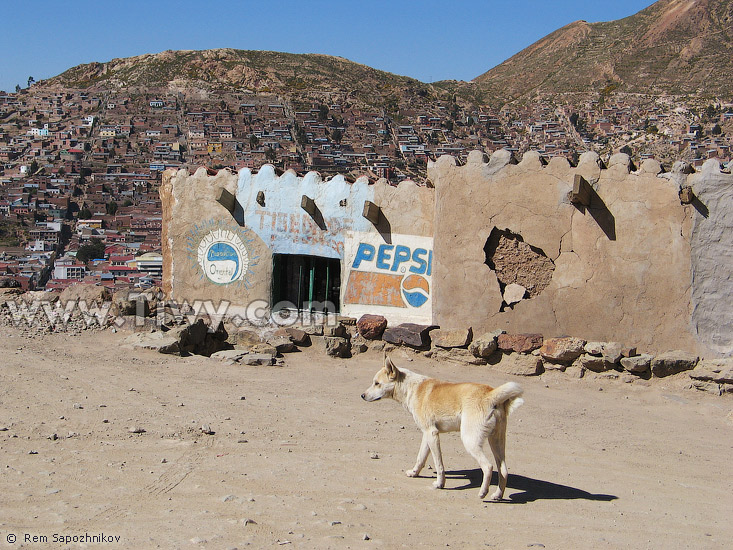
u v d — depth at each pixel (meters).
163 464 6.86
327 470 6.97
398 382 6.99
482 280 12.67
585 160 12.05
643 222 11.73
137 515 5.52
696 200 11.44
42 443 7.31
